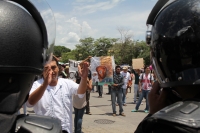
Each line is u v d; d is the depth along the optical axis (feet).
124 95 35.73
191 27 3.88
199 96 3.95
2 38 3.24
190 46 3.87
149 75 29.58
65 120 9.95
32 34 3.59
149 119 3.53
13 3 3.62
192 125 3.06
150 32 5.03
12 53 3.30
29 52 3.51
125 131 20.57
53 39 4.53
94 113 28.73
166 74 4.32
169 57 4.14
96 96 48.78
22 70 3.42
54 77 10.02
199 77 3.81
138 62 38.22
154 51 4.58
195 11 3.92
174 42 4.04
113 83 27.37
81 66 10.40
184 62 3.96
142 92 29.89
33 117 4.41
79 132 17.67
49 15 4.46
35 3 4.23
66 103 10.10
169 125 3.26
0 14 3.32
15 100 3.47
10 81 3.43
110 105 35.73
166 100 5.06
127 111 30.58
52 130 4.08
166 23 4.25
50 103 9.79
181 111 3.28
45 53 4.06
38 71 3.80
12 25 3.33
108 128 21.53
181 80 3.99
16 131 3.93
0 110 3.37
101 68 27.76
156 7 4.80
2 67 3.23
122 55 185.47
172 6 4.34
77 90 10.33
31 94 8.25
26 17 3.56
